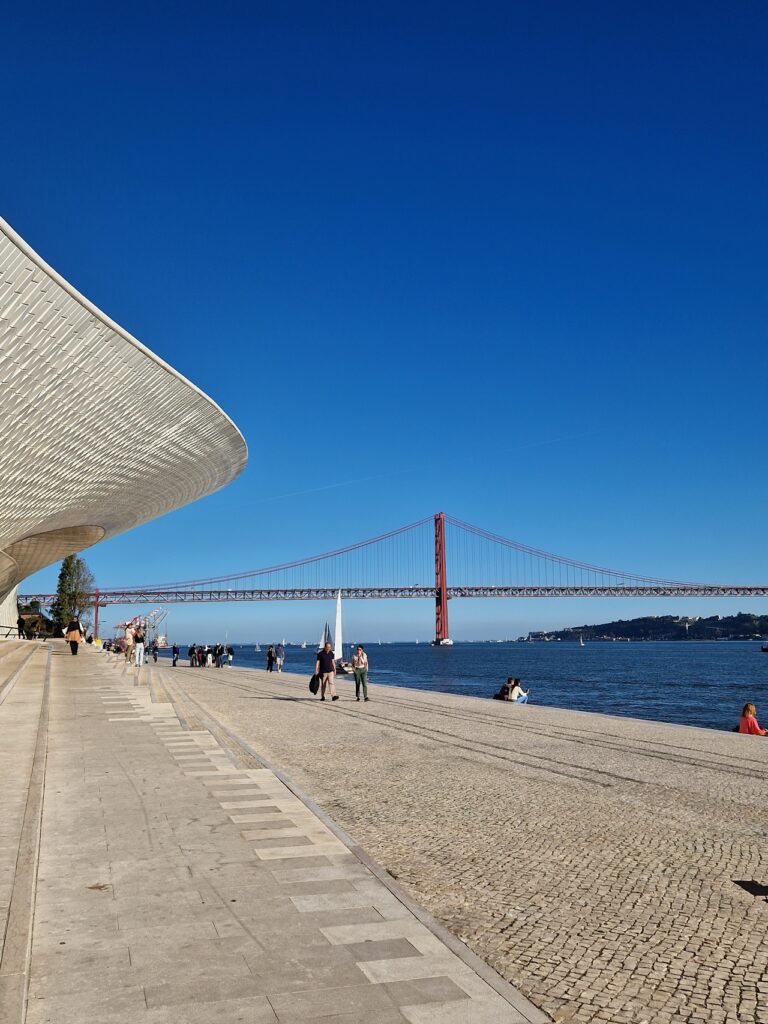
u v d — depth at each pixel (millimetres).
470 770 8711
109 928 3705
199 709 14891
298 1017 2869
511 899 4488
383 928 3730
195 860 4773
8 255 8727
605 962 3604
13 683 15406
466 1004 2994
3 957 3279
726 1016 3104
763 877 4922
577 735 11781
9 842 4883
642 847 5594
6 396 11398
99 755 8453
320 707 16469
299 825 5605
